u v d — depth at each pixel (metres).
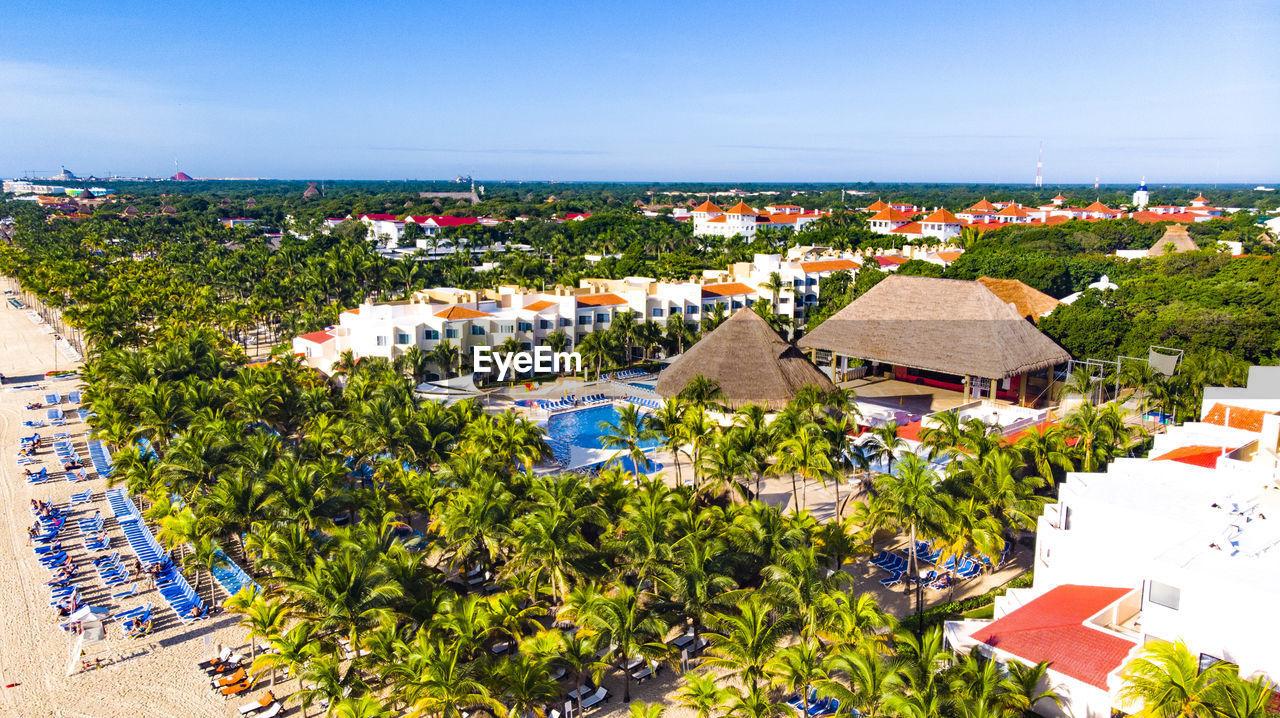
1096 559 40.56
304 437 72.12
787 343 84.69
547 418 88.44
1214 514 38.84
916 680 31.50
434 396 88.38
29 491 70.62
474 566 54.84
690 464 75.25
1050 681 33.94
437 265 190.50
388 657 37.66
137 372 83.62
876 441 63.31
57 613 49.84
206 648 46.34
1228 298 103.75
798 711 39.31
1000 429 63.53
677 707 40.25
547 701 40.03
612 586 45.75
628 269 181.62
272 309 138.12
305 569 44.38
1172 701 28.34
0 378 111.69
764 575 41.88
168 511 55.00
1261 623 31.05
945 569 52.44
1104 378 84.94
